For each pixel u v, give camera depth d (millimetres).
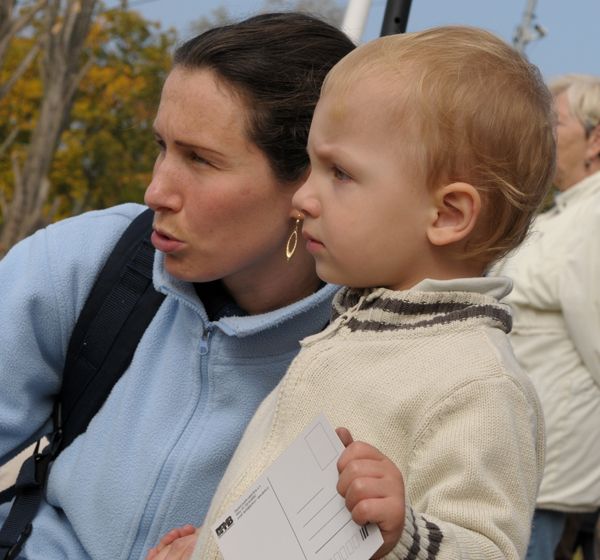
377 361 1782
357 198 1801
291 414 1811
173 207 2154
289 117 2137
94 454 2309
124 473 2254
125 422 2285
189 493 2230
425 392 1713
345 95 1817
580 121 4699
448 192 1782
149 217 2432
